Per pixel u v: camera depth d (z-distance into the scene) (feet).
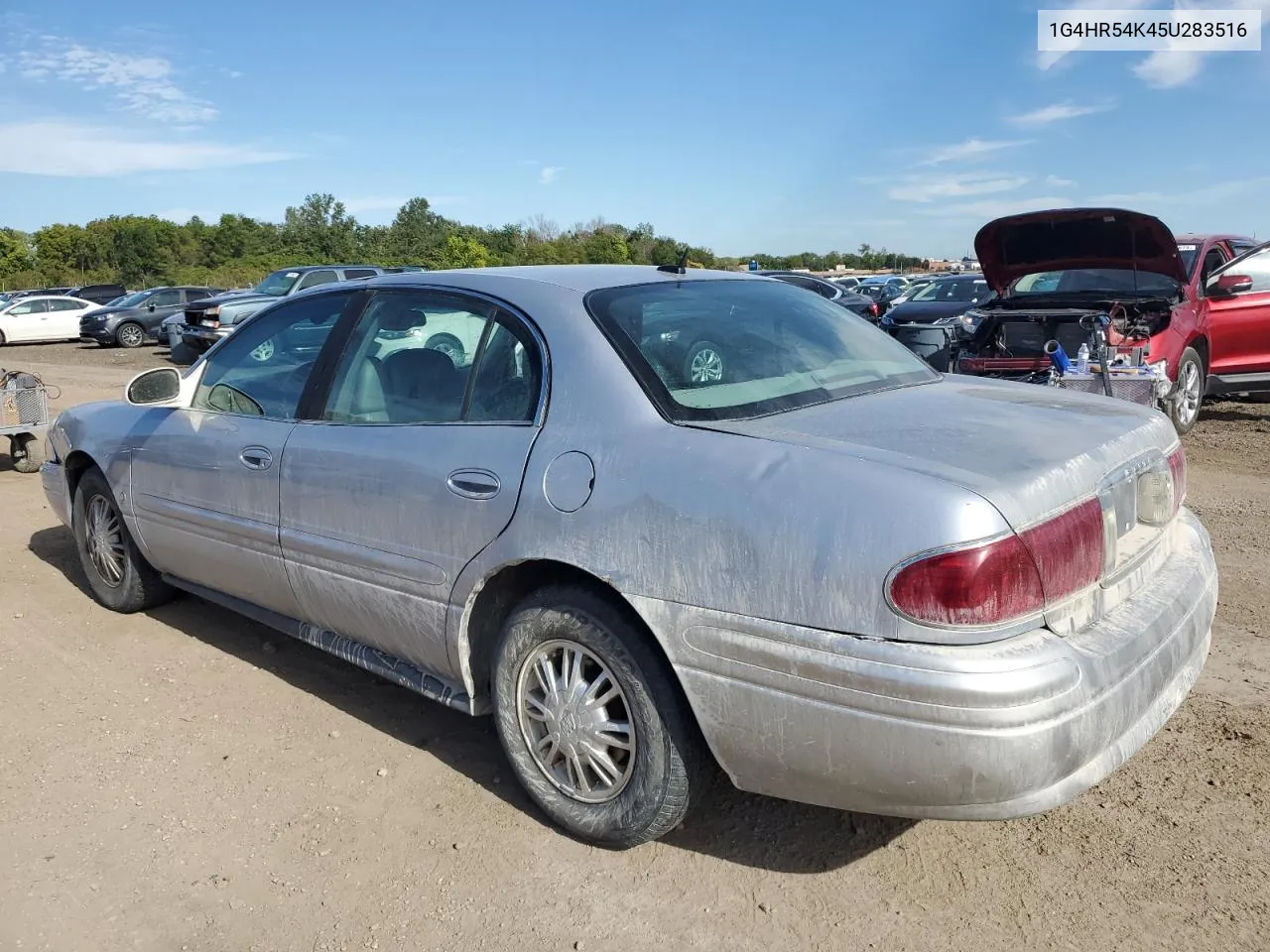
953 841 9.55
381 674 11.57
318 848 9.76
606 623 8.99
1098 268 27.53
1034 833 9.62
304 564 11.89
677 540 8.32
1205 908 8.45
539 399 9.77
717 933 8.43
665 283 11.16
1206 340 29.37
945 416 9.21
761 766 8.16
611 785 9.33
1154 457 9.35
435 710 12.70
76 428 16.20
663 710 8.75
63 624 15.87
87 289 134.92
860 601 7.44
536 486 9.32
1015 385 11.34
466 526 9.85
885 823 9.91
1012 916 8.48
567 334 9.86
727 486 8.18
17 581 18.07
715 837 9.78
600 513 8.81
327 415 11.87
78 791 10.82
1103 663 7.63
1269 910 8.38
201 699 13.08
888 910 8.62
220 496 13.06
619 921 8.61
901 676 7.25
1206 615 9.32
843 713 7.54
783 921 8.54
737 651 8.00
